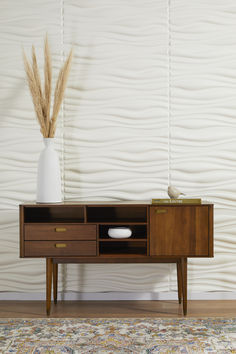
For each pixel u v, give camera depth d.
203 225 2.63
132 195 3.06
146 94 3.04
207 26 3.02
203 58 3.03
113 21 3.04
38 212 3.05
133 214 3.04
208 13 3.02
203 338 2.30
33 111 3.07
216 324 2.52
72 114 3.07
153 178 3.05
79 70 3.05
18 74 3.07
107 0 3.03
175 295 3.06
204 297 3.05
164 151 3.05
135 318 2.64
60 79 2.84
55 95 2.85
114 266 3.08
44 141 2.84
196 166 3.05
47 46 2.82
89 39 3.04
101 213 3.04
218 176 3.04
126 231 2.70
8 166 3.08
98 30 3.04
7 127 3.08
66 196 3.08
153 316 2.68
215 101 3.03
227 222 3.04
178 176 3.05
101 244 3.01
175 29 3.02
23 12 3.05
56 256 2.67
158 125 3.05
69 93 3.06
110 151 3.06
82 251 2.67
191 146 3.05
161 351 2.14
